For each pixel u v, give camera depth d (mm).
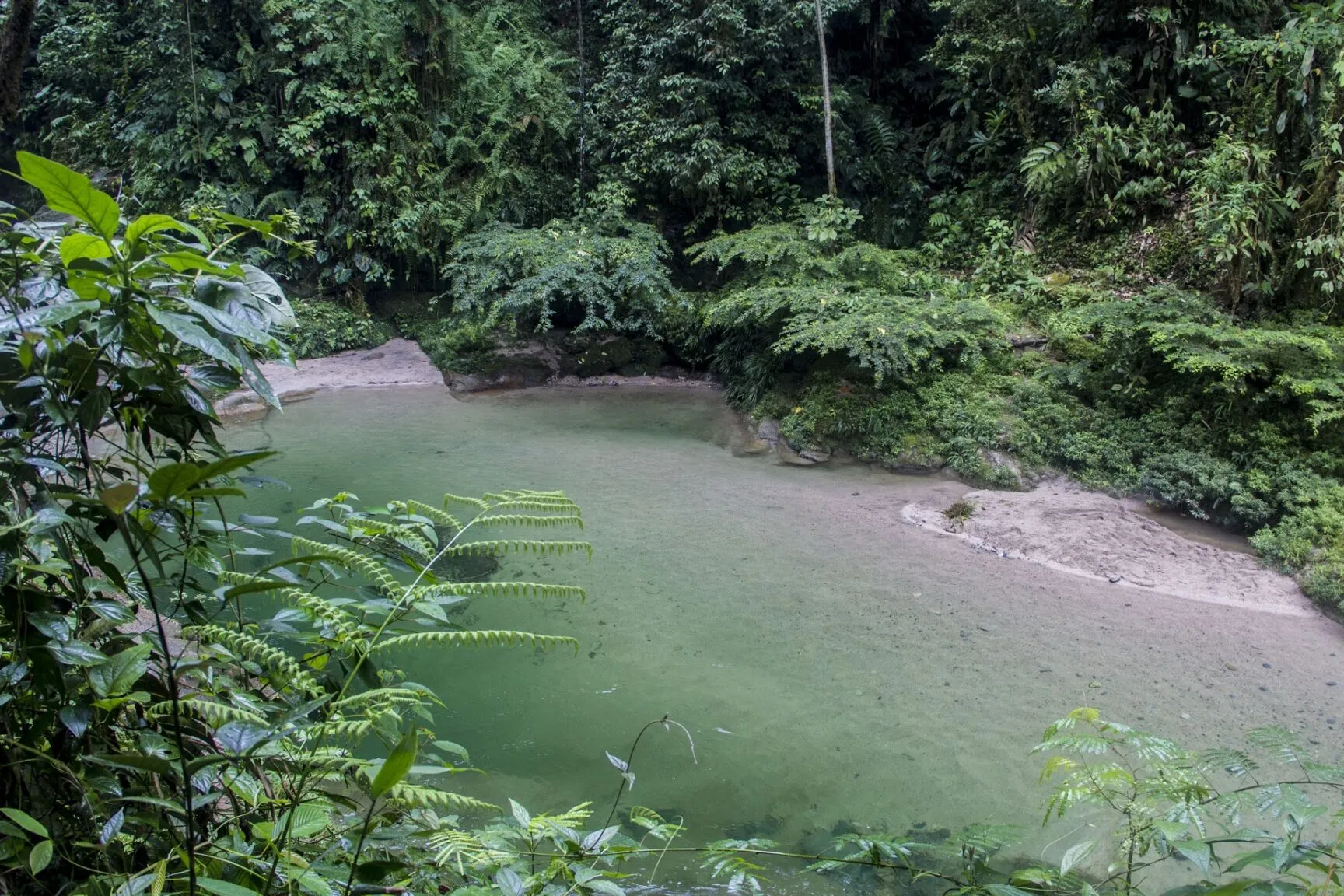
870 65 11555
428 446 7562
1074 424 6777
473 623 4363
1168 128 8383
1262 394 6066
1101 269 8250
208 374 1472
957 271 9477
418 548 2014
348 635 1722
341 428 8172
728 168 9953
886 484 6816
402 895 1406
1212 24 7996
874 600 4820
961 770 3328
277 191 10578
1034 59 9273
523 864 1521
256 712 1480
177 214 10328
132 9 11062
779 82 10406
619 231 10359
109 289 1358
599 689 3869
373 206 10469
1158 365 6789
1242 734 3559
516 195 11086
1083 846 1548
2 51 3287
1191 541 5641
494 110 11039
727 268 10859
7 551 1223
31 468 1312
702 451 7648
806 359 8438
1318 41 6645
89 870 1275
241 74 10477
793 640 4363
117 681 1223
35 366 1368
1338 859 1282
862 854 1963
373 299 11555
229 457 1177
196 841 1409
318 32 10180
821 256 8758
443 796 1515
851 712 3734
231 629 1773
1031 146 9320
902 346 7094
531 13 12250
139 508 1334
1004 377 7324
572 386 10109
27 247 1502
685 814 3057
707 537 5684
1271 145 7090
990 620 4609
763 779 3273
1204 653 4273
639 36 10828
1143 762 3312
